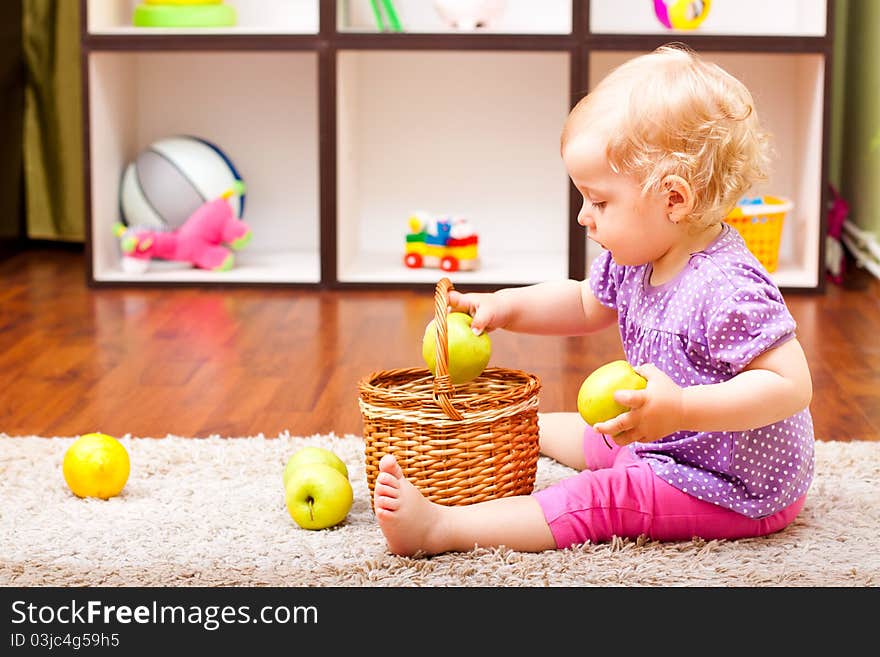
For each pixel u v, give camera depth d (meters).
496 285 3.09
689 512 1.48
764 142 1.50
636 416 1.34
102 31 3.08
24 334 2.68
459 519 1.45
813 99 3.12
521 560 1.42
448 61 3.45
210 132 3.51
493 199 3.52
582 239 3.07
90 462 1.64
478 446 1.50
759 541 1.50
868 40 3.37
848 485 1.71
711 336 1.43
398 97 3.47
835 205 3.31
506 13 3.42
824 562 1.43
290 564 1.42
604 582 1.37
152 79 3.47
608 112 1.43
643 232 1.45
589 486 1.48
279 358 2.49
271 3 3.45
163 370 2.39
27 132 3.61
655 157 1.41
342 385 2.29
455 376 1.56
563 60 3.45
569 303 1.68
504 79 3.46
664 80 1.43
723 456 1.47
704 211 1.44
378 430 1.54
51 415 2.11
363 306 2.96
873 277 3.31
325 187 3.10
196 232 3.22
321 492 1.53
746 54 3.21
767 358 1.40
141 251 3.16
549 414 1.83
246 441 1.92
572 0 2.97
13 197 3.58
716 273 1.44
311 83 3.49
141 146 3.51
